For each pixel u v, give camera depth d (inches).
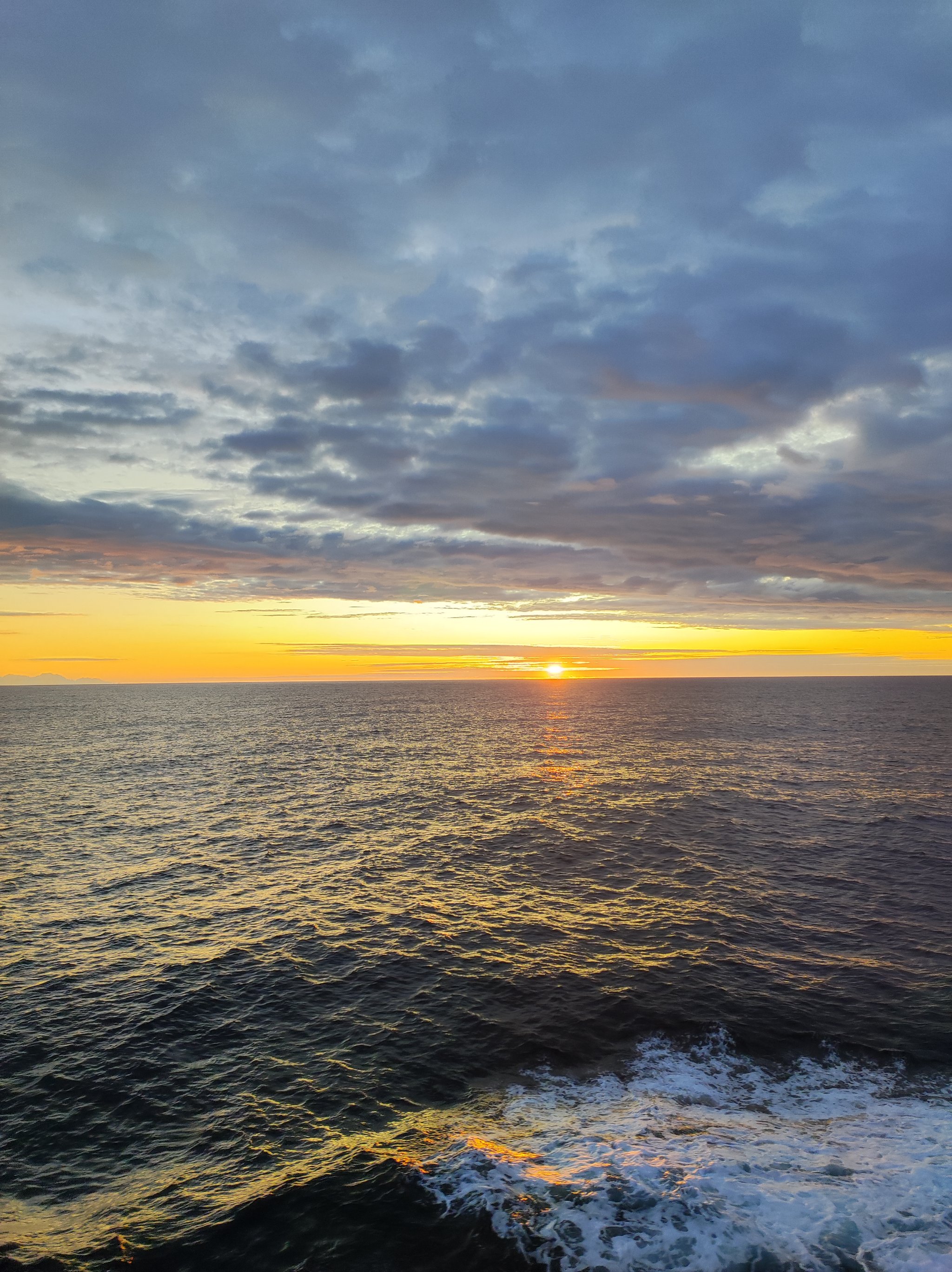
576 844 1305.4
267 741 3070.9
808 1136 480.4
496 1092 549.6
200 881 1090.1
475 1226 385.4
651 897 1011.3
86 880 1091.3
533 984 733.3
